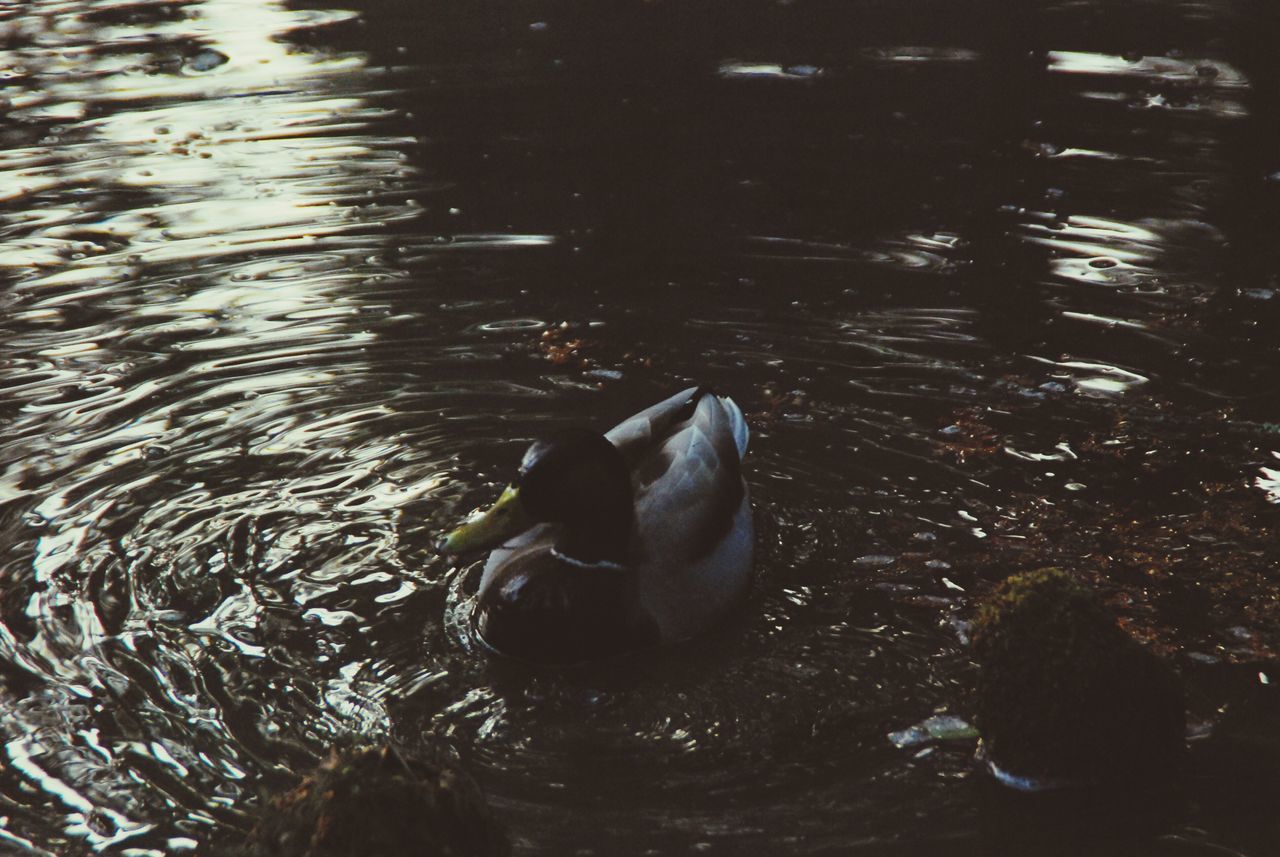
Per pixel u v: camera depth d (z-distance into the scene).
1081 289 8.86
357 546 6.32
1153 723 4.78
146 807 4.66
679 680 5.50
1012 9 15.48
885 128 11.78
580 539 5.71
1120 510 6.54
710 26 15.01
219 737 5.04
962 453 7.06
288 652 5.58
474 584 6.09
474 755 5.00
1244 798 4.69
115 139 11.80
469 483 6.84
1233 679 5.33
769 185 10.62
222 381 7.82
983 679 4.91
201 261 9.41
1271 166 10.71
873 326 8.45
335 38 14.88
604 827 4.59
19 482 6.75
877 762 4.94
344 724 5.16
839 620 5.84
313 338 8.34
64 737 5.01
